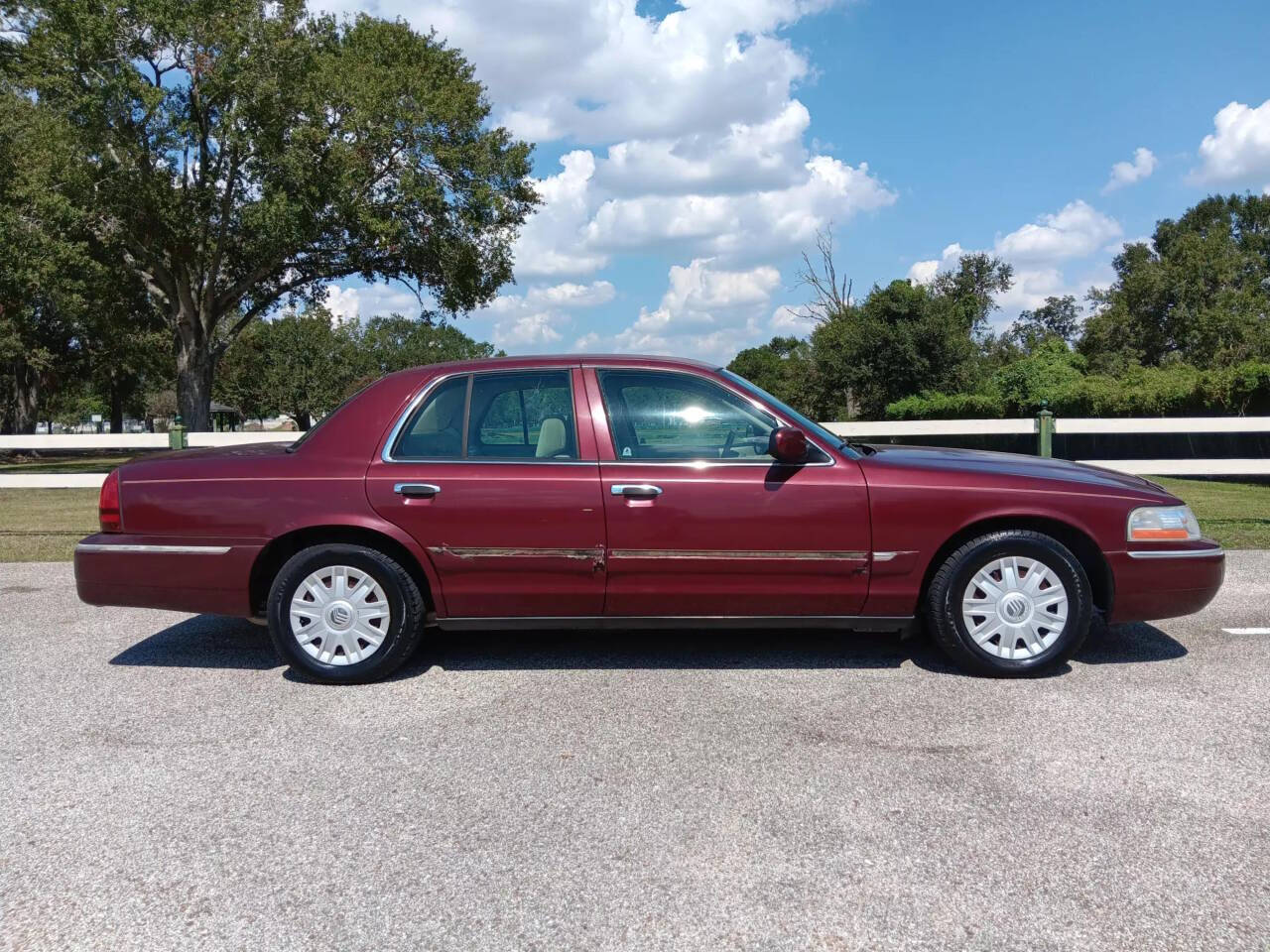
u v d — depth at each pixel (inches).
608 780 136.6
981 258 2069.4
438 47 1299.2
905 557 180.1
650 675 188.2
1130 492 183.9
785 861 112.7
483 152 1169.4
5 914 102.7
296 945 96.7
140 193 1081.4
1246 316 1951.3
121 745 152.8
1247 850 113.7
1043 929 97.8
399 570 182.5
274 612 183.0
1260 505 456.8
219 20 1034.7
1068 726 155.9
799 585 181.3
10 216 1099.9
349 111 1107.9
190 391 1258.6
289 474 183.9
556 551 180.2
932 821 122.3
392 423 186.5
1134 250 2925.7
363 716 165.9
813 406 1573.6
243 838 120.1
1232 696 170.2
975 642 181.8
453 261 1214.3
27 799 132.0
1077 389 840.3
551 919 101.0
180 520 184.7
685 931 98.5
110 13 1016.2
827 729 156.4
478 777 138.3
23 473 367.2
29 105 1244.5
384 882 109.1
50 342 1897.1
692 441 184.7
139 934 98.9
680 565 180.1
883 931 97.9
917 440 491.5
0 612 251.4
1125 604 182.7
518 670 192.7
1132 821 121.5
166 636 225.5
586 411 185.3
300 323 2898.6
